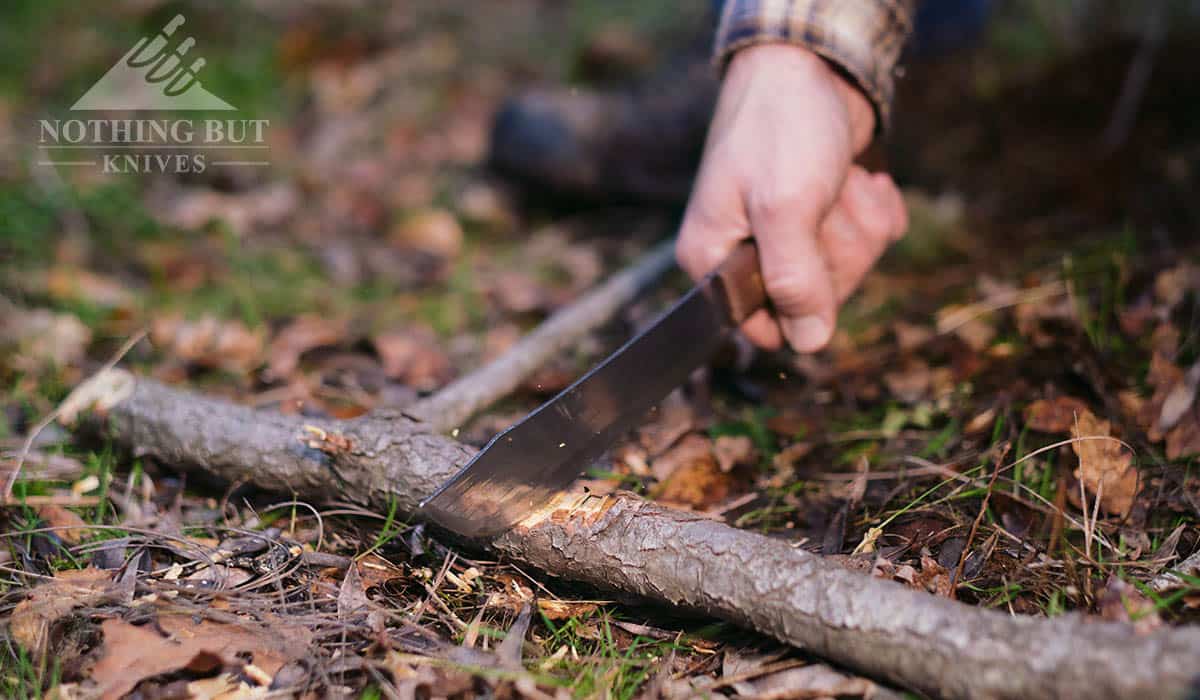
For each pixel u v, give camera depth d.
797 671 1.31
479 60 4.99
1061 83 3.61
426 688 1.31
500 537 1.50
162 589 1.49
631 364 1.59
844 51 1.78
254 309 2.73
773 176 1.70
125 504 1.77
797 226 1.72
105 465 1.85
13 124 3.91
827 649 1.25
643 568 1.39
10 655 1.37
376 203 3.72
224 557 1.60
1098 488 1.57
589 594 1.54
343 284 3.09
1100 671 1.07
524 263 3.31
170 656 1.33
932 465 1.78
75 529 1.68
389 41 5.12
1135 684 1.05
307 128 4.36
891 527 1.65
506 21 5.40
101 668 1.30
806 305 1.81
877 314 2.65
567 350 2.52
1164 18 3.45
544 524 1.47
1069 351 2.10
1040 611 1.42
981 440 1.89
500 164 3.75
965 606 1.19
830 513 1.75
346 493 1.65
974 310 2.42
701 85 3.61
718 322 1.75
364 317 2.83
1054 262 2.67
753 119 1.75
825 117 1.73
